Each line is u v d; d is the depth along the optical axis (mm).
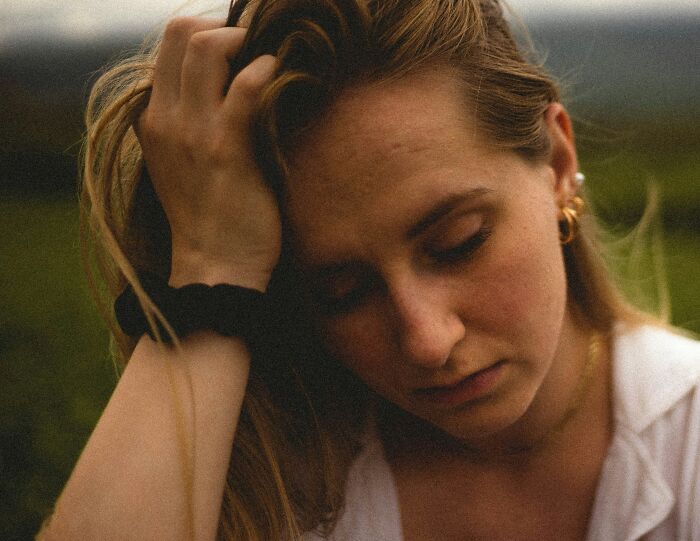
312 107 1056
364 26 1049
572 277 1510
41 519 2916
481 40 1188
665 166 8234
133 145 1428
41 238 8148
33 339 4883
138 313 1247
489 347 1135
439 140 1064
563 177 1407
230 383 1231
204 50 1197
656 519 1384
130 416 1205
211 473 1202
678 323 4500
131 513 1145
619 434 1434
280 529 1501
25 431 3525
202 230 1230
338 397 1551
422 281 1099
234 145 1187
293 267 1191
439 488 1523
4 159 10383
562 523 1482
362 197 1062
